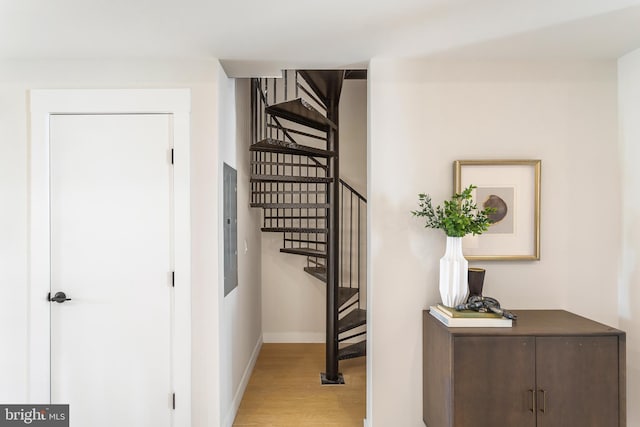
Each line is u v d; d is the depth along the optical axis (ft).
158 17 5.42
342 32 5.96
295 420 7.91
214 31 5.89
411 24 5.68
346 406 8.51
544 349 5.65
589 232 7.10
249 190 10.55
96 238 6.95
